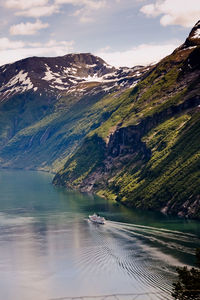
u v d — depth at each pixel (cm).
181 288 14738
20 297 18550
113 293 18288
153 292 17938
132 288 18550
